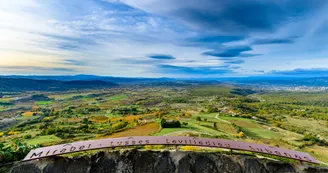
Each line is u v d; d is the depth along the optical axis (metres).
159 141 4.73
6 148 5.19
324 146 44.22
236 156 4.55
